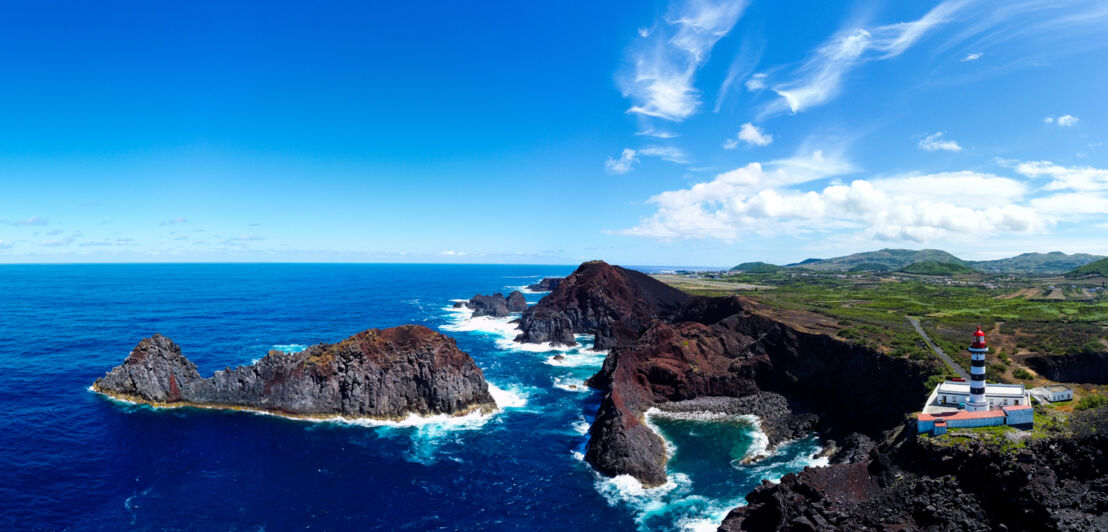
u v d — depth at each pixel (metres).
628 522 57.16
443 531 54.94
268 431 79.38
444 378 89.19
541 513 58.88
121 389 90.50
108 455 68.81
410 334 93.62
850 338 94.81
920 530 46.72
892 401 78.50
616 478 67.12
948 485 50.50
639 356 104.69
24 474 61.94
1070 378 77.88
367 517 56.97
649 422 86.75
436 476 67.12
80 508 55.81
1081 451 49.34
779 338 101.38
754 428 84.44
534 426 86.12
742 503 60.84
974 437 54.00
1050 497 45.19
